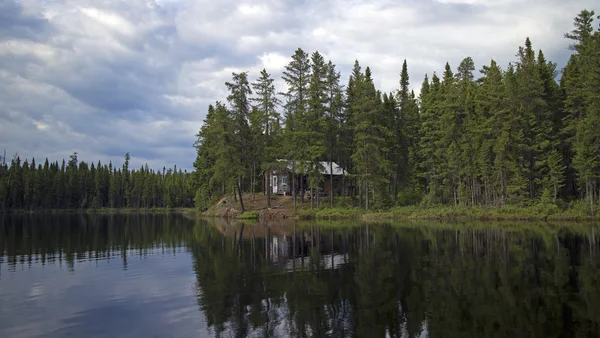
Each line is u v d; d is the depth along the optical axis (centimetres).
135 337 870
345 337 856
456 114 4531
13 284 1373
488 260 1677
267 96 5081
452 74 6041
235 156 4822
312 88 4903
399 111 5634
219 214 5469
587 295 1130
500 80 4647
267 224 3856
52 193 10119
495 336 851
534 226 3098
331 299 1141
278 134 5112
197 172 7094
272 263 1703
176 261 1800
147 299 1167
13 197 9456
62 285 1355
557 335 851
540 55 5016
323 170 4962
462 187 4525
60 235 3083
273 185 6153
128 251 2136
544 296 1133
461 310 1027
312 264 1667
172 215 7181
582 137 3869
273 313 1022
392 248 2067
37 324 962
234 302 1126
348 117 5447
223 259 1830
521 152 4262
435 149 4888
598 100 3688
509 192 4172
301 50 5072
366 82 5088
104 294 1230
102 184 11312
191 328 922
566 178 4566
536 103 4331
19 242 2598
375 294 1188
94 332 905
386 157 5150
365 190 4862
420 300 1119
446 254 1848
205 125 6309
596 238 2269
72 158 12006
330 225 3562
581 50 4003
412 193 5247
